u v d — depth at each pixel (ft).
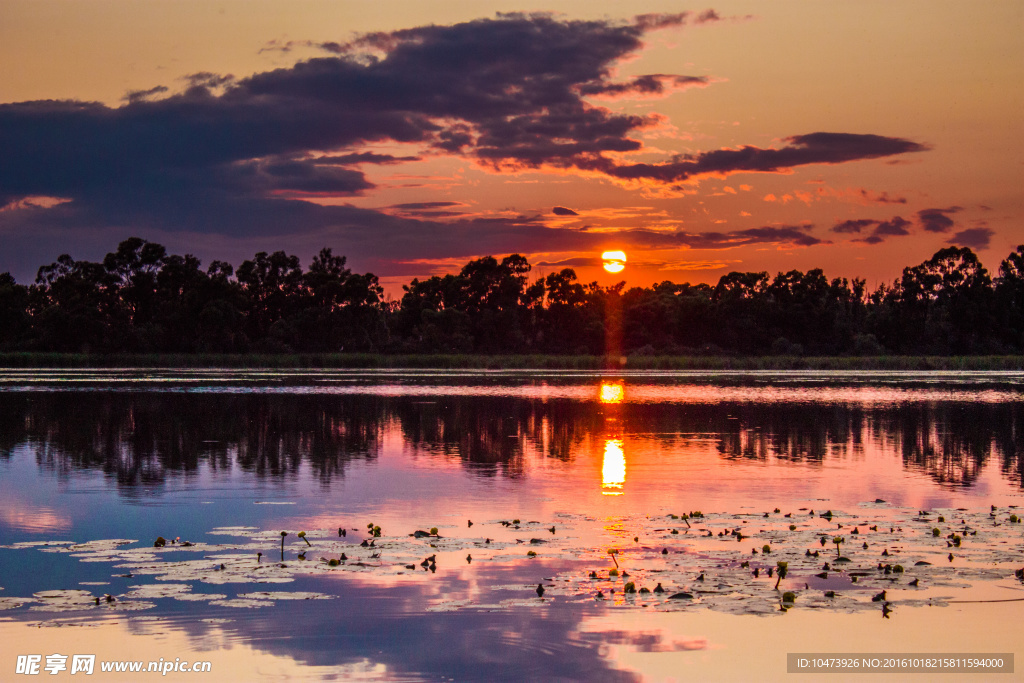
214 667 34.88
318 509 62.95
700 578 45.06
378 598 42.45
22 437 106.11
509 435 109.81
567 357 403.13
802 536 54.08
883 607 41.14
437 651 36.22
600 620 39.58
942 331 456.04
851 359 400.06
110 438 105.50
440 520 59.26
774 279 472.44
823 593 42.86
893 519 59.31
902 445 99.45
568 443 101.30
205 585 44.37
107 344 401.70
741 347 458.91
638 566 47.55
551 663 35.24
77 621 39.40
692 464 84.69
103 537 54.49
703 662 35.42
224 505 64.44
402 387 217.97
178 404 156.46
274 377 273.13
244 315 421.18
